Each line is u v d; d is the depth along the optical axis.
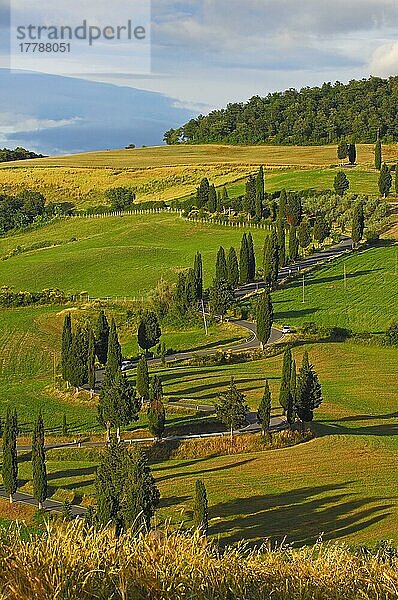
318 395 128.62
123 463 82.44
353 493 100.19
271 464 113.56
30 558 24.73
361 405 144.62
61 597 23.64
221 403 127.25
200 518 81.88
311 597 27.62
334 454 116.88
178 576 26.03
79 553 25.52
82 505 101.81
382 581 28.89
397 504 96.00
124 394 123.88
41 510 99.81
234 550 29.42
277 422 129.50
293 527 89.25
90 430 133.38
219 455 120.44
